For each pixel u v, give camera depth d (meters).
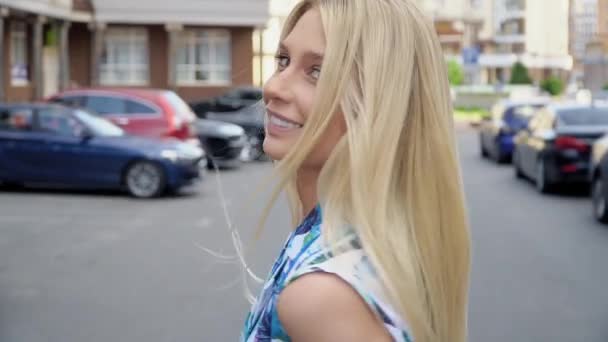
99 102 18.36
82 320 6.68
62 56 33.44
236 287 7.73
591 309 7.02
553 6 81.69
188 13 36.53
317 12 1.41
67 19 33.44
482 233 11.23
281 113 1.40
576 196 15.42
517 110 22.69
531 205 14.18
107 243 10.30
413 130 1.40
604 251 9.85
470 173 20.12
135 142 15.05
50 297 7.48
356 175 1.32
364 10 1.38
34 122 15.12
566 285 7.97
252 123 22.00
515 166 18.86
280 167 1.37
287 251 1.42
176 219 12.32
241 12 37.03
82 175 14.91
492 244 10.33
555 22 81.81
